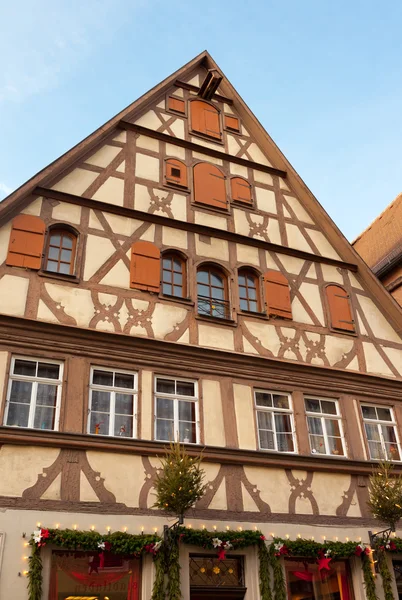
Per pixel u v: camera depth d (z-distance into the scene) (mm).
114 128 13711
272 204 14711
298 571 10594
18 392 10008
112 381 10734
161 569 9336
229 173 14672
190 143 14461
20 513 9008
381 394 13062
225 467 10758
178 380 11273
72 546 8969
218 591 9875
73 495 9430
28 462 9414
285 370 12281
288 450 11633
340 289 14070
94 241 11914
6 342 10172
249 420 11422
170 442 10305
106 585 9180
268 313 12812
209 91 15484
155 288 11891
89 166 12898
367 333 13773
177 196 13570
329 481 11500
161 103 14891
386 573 10906
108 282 11578
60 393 10211
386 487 10844
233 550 10148
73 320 10898
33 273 11016
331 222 14758
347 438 12195
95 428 10266
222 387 11492
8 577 8547
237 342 12172
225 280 13055
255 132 15844
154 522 9727
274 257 13805
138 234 12461
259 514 10570
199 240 13109
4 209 11234
